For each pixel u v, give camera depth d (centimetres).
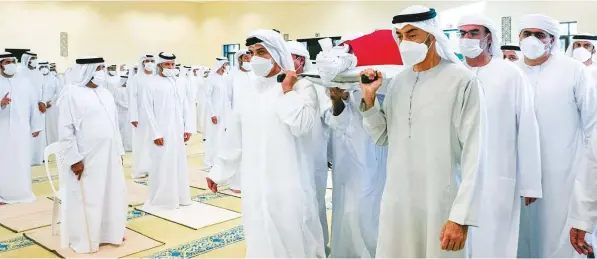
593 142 178
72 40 1213
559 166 247
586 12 799
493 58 243
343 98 244
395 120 195
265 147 260
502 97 231
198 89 1077
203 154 827
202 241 376
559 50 256
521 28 253
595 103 245
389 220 195
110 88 837
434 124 182
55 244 370
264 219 261
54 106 819
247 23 1306
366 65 230
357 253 280
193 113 510
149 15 1330
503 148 231
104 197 359
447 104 179
